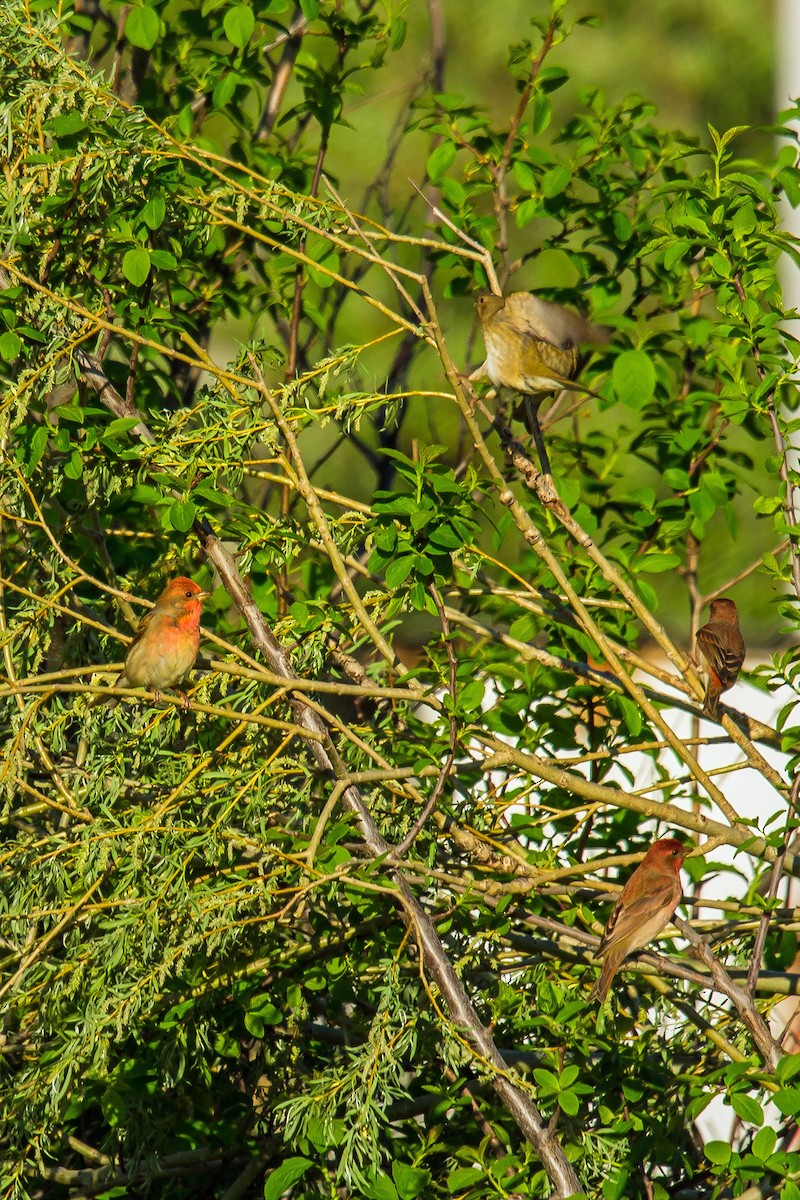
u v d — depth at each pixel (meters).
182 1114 10.93
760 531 25.86
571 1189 8.61
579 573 12.81
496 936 9.84
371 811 10.43
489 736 10.28
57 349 9.98
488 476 14.52
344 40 13.43
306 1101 8.54
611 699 11.87
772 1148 8.27
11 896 9.77
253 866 9.24
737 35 35.09
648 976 10.08
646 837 12.12
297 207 10.66
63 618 11.56
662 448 13.48
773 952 11.65
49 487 10.49
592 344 12.61
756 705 15.53
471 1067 9.64
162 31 13.26
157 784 9.81
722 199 10.73
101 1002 8.62
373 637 9.96
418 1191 8.68
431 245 11.06
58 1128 10.55
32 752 10.96
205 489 9.73
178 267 10.97
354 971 10.01
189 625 9.82
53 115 10.34
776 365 10.84
